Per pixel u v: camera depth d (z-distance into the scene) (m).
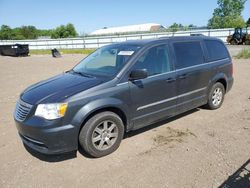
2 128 5.61
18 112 4.25
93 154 4.19
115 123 4.35
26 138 4.14
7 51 29.39
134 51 4.76
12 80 11.73
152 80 4.74
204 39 6.06
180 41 5.47
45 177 3.78
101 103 4.10
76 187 3.53
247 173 3.67
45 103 3.90
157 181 3.56
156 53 4.96
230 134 4.93
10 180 3.74
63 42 47.56
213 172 3.71
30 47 50.34
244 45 31.36
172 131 5.16
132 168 3.91
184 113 6.16
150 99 4.77
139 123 4.73
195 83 5.58
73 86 4.24
